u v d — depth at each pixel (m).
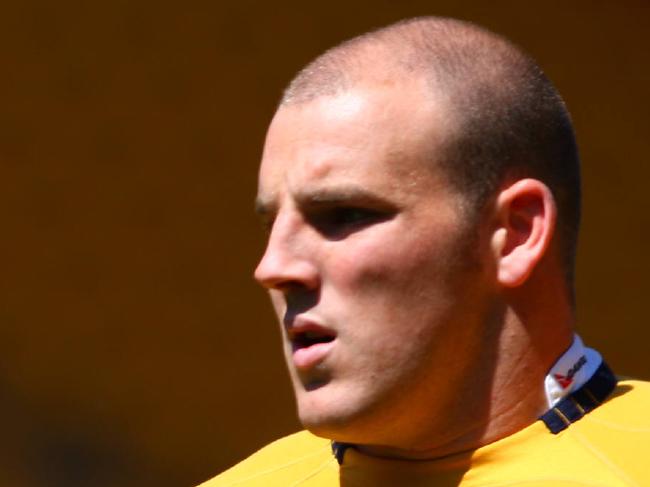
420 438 8.74
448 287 8.59
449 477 8.76
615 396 9.09
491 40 9.09
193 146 24.42
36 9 24.55
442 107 8.67
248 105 24.20
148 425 24.89
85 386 25.02
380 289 8.55
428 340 8.58
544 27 23.67
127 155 24.58
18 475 24.61
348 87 8.77
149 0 24.42
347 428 8.59
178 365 24.81
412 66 8.80
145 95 24.45
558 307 8.91
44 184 24.72
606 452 8.65
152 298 24.78
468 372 8.70
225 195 24.42
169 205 24.59
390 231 8.55
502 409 8.73
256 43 24.14
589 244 23.69
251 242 24.48
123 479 24.70
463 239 8.62
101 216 24.72
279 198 8.81
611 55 23.70
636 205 23.59
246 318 24.59
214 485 9.97
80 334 24.95
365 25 23.72
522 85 8.92
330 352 8.58
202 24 24.31
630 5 23.73
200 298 24.67
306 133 8.73
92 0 24.52
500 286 8.72
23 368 25.16
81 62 24.52
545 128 8.92
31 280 24.92
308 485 9.45
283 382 24.56
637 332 23.53
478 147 8.67
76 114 24.58
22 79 24.56
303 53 23.97
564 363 8.91
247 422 24.59
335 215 8.66
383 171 8.55
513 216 8.76
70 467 24.77
